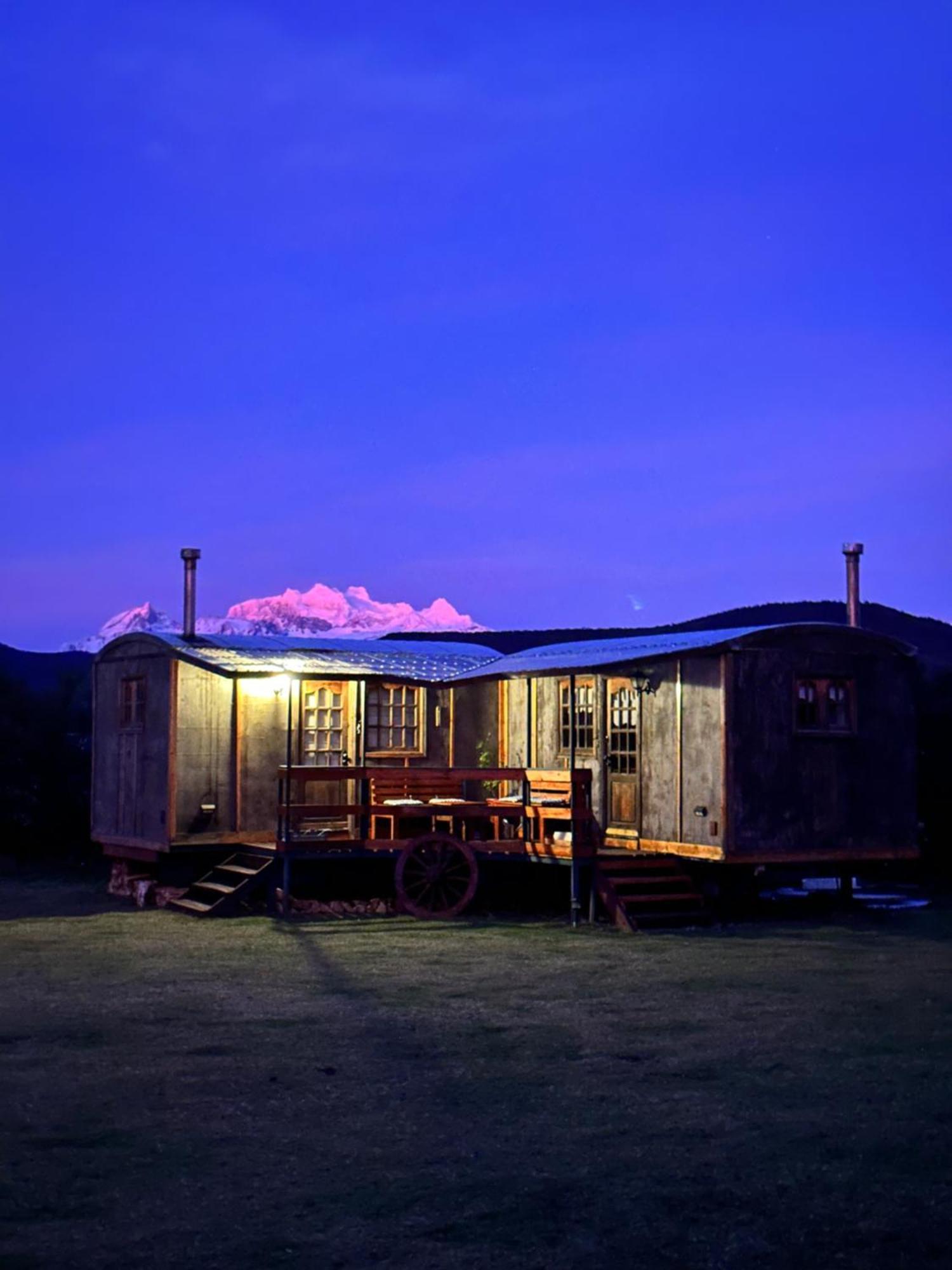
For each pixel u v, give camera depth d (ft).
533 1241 20.24
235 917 56.34
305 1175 23.03
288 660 63.52
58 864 84.17
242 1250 19.85
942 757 76.38
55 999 38.06
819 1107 27.17
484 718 69.10
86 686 93.35
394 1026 34.55
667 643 60.39
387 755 65.77
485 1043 32.65
